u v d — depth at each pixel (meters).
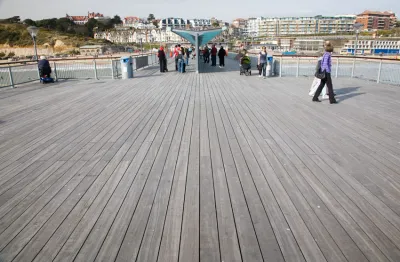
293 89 10.69
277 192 3.39
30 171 4.06
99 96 9.71
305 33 161.50
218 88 11.05
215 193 3.38
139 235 2.67
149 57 23.23
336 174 3.83
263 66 14.29
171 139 5.27
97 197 3.34
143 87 11.59
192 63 24.92
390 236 2.62
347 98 8.90
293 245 2.51
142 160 4.36
